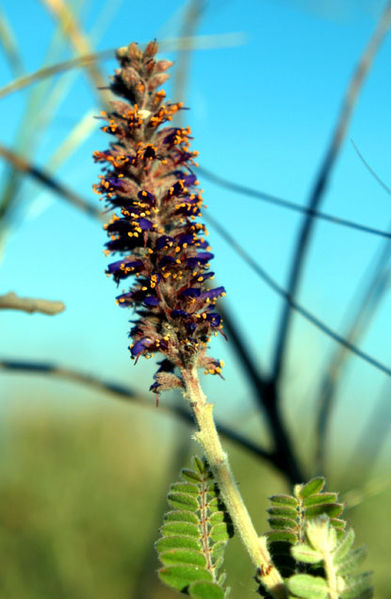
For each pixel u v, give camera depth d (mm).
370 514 430
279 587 192
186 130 221
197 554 200
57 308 203
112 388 354
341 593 185
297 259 368
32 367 346
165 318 213
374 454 368
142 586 393
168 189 216
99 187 219
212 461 202
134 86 227
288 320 369
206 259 215
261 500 574
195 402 207
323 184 363
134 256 215
